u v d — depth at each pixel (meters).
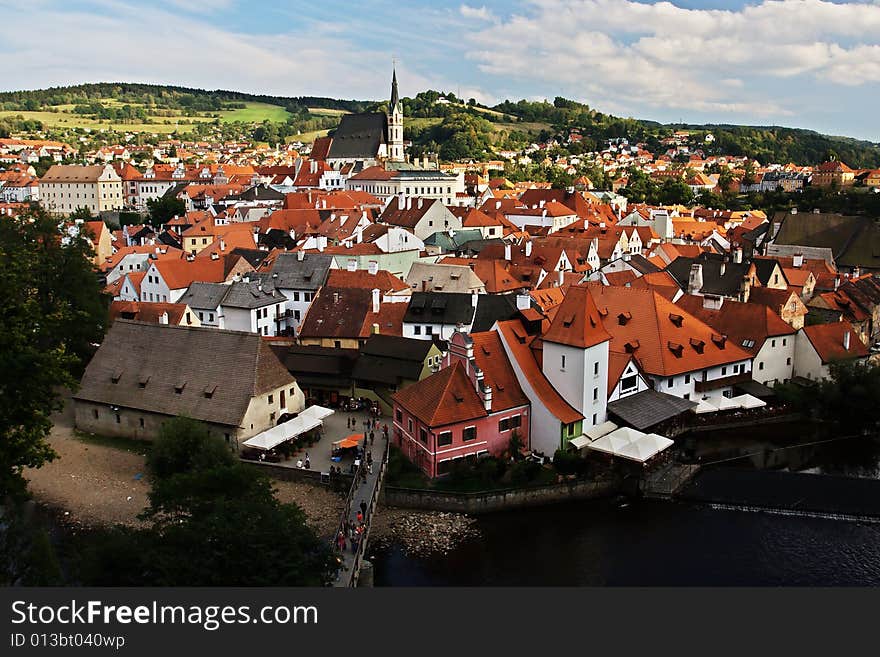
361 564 62.56
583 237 184.50
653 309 94.00
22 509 60.72
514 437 81.19
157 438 75.38
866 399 89.75
